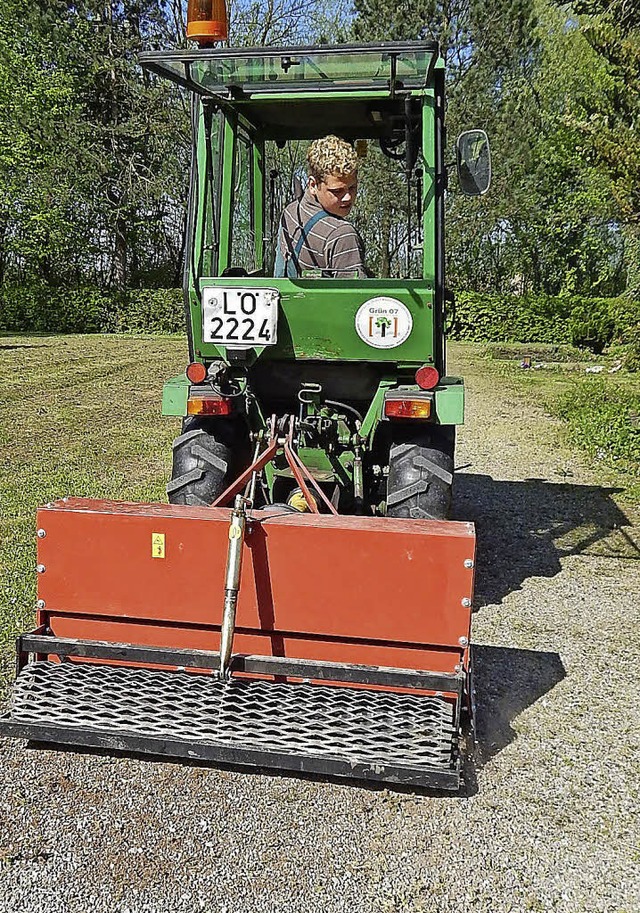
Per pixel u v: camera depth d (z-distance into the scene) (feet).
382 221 15.40
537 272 103.50
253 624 11.04
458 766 9.93
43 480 24.38
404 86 13.93
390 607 10.65
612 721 12.29
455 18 78.79
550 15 95.35
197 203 14.34
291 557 10.80
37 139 88.94
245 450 15.90
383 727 10.16
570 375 57.41
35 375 49.75
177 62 12.88
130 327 91.50
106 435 31.96
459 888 8.98
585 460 29.60
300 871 9.12
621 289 99.55
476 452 30.89
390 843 9.60
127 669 11.29
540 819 10.09
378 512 15.90
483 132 13.71
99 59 90.99
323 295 13.69
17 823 9.68
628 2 31.35
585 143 30.71
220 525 10.91
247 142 16.38
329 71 13.46
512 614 16.10
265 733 10.30
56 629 11.66
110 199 96.94
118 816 9.87
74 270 102.32
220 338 14.08
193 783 10.52
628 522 22.21
